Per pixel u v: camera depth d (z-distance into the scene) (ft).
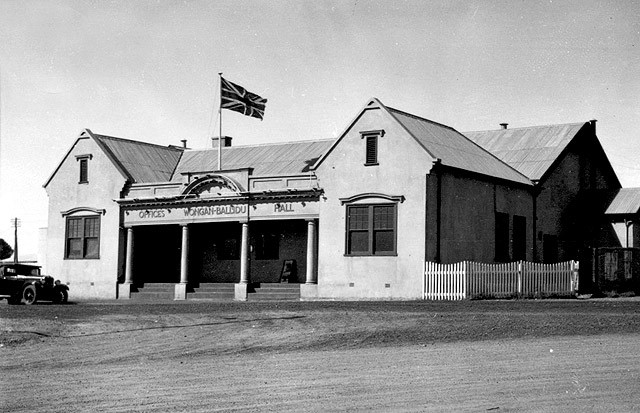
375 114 118.83
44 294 122.31
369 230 118.32
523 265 115.55
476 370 49.34
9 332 75.46
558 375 46.29
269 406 39.96
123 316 86.33
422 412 37.19
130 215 143.74
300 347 64.34
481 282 110.93
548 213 142.00
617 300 101.86
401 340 66.23
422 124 131.34
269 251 140.26
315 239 126.52
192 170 155.12
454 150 127.03
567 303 94.07
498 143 149.89
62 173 151.94
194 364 56.90
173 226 148.05
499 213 128.98
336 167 121.60
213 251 145.79
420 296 112.98
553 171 141.38
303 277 136.77
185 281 137.59
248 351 63.10
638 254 124.06
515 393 41.19
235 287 130.82
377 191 117.80
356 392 43.09
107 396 44.42
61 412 40.22
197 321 80.43
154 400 42.68
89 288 146.51
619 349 56.75
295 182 126.62
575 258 146.41
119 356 62.23
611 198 147.43
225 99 140.87
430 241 114.42
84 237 148.66
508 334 67.46
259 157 150.61
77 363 59.41
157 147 163.12
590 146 154.81
